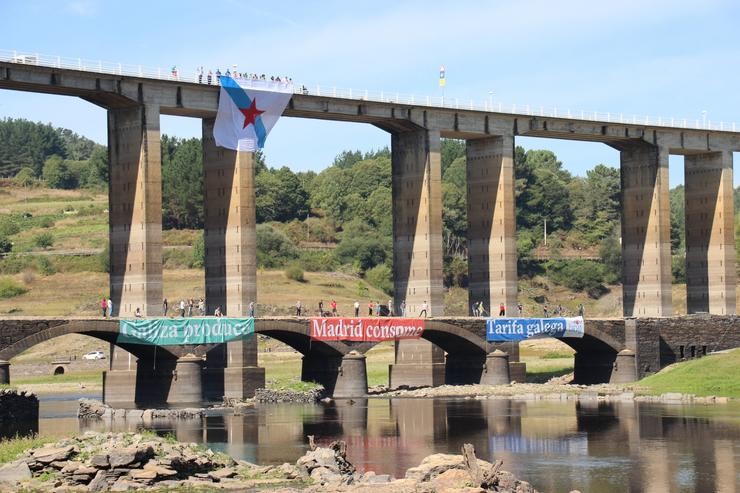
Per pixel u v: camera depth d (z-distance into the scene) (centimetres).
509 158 18338
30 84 14312
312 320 15838
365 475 8406
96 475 8069
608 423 12519
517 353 17962
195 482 8188
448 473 7869
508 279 18262
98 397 16900
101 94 14938
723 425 12169
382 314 18088
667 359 18912
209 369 15925
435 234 17675
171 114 15850
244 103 15875
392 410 14238
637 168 19962
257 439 11275
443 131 17825
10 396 12400
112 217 15450
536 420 12938
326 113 16788
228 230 16050
